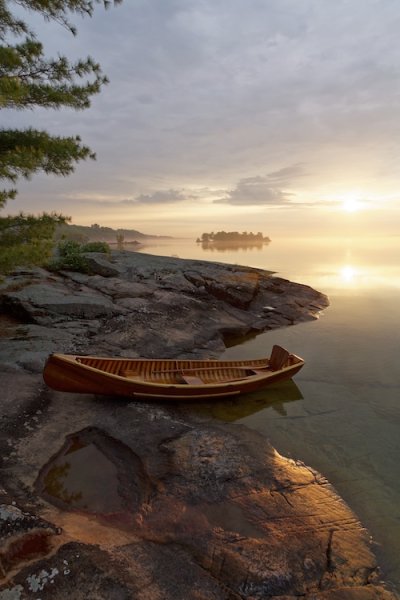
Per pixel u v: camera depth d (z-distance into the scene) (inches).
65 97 438.6
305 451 329.7
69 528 207.0
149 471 272.1
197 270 999.0
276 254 3198.8
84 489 248.8
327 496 263.3
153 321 657.0
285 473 284.7
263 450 315.0
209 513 234.4
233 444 315.6
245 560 199.3
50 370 351.3
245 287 911.7
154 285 839.1
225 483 263.9
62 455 288.0
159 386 382.9
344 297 1102.4
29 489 243.9
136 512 229.8
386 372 534.6
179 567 189.9
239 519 231.1
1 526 192.1
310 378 510.9
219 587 182.1
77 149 443.2
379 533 233.1
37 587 164.6
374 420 391.9
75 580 170.2
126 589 169.8
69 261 881.5
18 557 178.4
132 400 390.6
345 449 335.0
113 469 272.8
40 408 350.3
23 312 613.3
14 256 416.5
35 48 421.1
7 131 429.7
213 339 667.4
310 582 191.9
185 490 253.9
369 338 710.5
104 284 784.9
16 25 419.8
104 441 309.3
